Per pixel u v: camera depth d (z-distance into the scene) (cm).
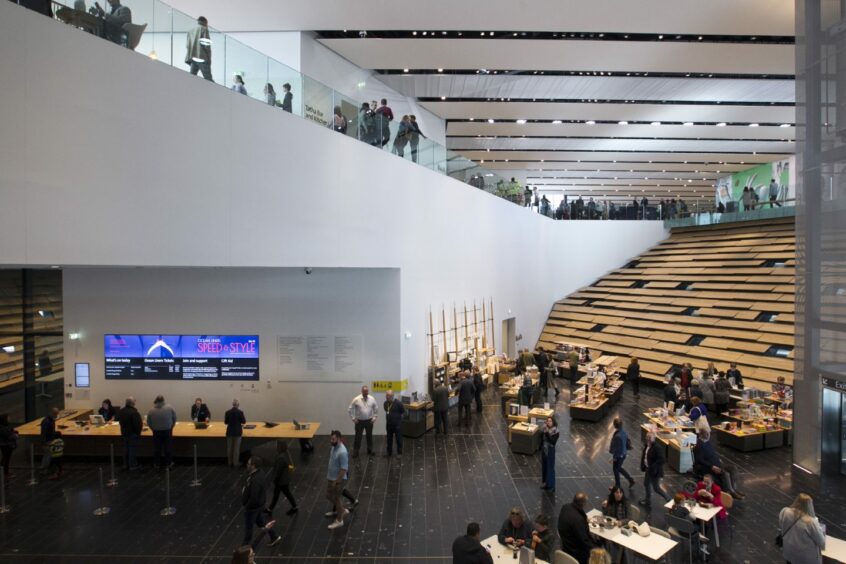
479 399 1508
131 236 650
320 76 1456
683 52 1484
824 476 975
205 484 975
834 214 963
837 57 954
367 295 1262
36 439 1127
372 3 1216
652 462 891
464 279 1694
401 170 1317
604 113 2062
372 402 1141
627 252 2705
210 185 776
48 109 552
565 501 903
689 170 3253
